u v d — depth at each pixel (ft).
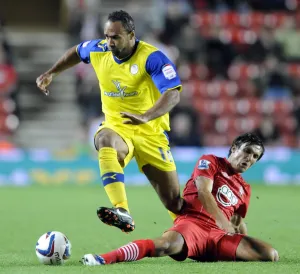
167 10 269.23
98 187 222.89
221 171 85.61
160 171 87.25
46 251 77.87
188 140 241.35
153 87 86.28
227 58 267.80
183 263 80.38
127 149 85.30
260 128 252.83
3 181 229.66
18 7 312.50
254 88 264.72
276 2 289.33
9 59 264.11
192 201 84.38
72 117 263.08
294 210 161.68
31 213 152.66
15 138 253.85
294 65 269.85
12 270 74.49
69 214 151.02
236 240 81.56
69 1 290.56
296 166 239.71
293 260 84.69
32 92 269.44
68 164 231.71
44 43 285.23
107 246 103.35
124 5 293.02
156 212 154.81
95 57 87.56
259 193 204.23
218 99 262.67
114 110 87.20
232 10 285.23
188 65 264.72
